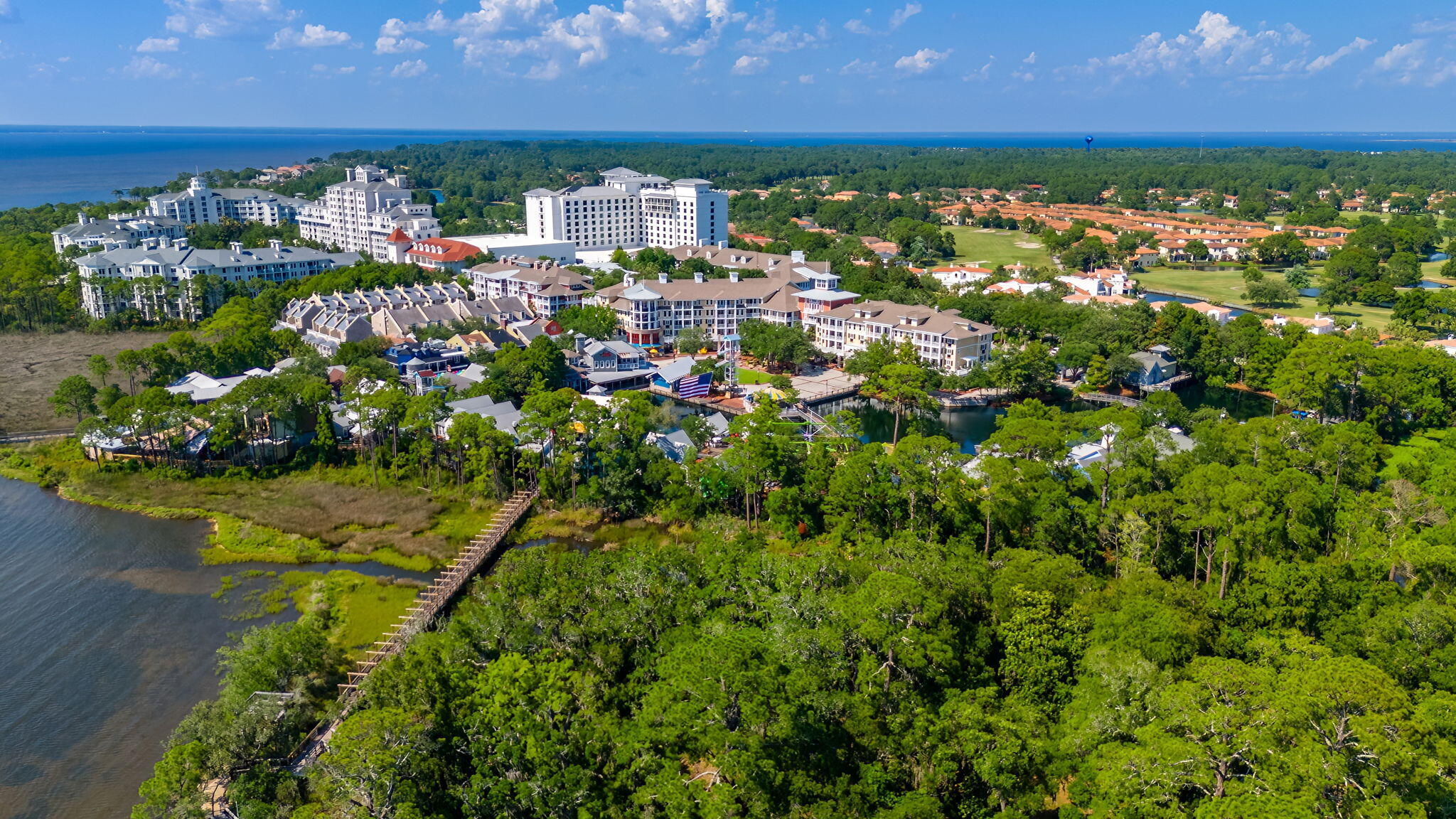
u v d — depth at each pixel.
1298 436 168.75
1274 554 124.31
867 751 90.50
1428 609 101.25
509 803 84.81
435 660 101.94
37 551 155.50
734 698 87.75
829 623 102.06
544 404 176.62
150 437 186.50
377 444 192.50
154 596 141.62
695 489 170.75
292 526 165.62
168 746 103.19
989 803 86.62
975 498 147.88
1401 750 72.31
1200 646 103.75
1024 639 103.50
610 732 91.19
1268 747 75.06
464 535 163.12
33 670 121.44
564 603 112.00
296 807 90.12
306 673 113.62
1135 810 76.88
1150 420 191.88
